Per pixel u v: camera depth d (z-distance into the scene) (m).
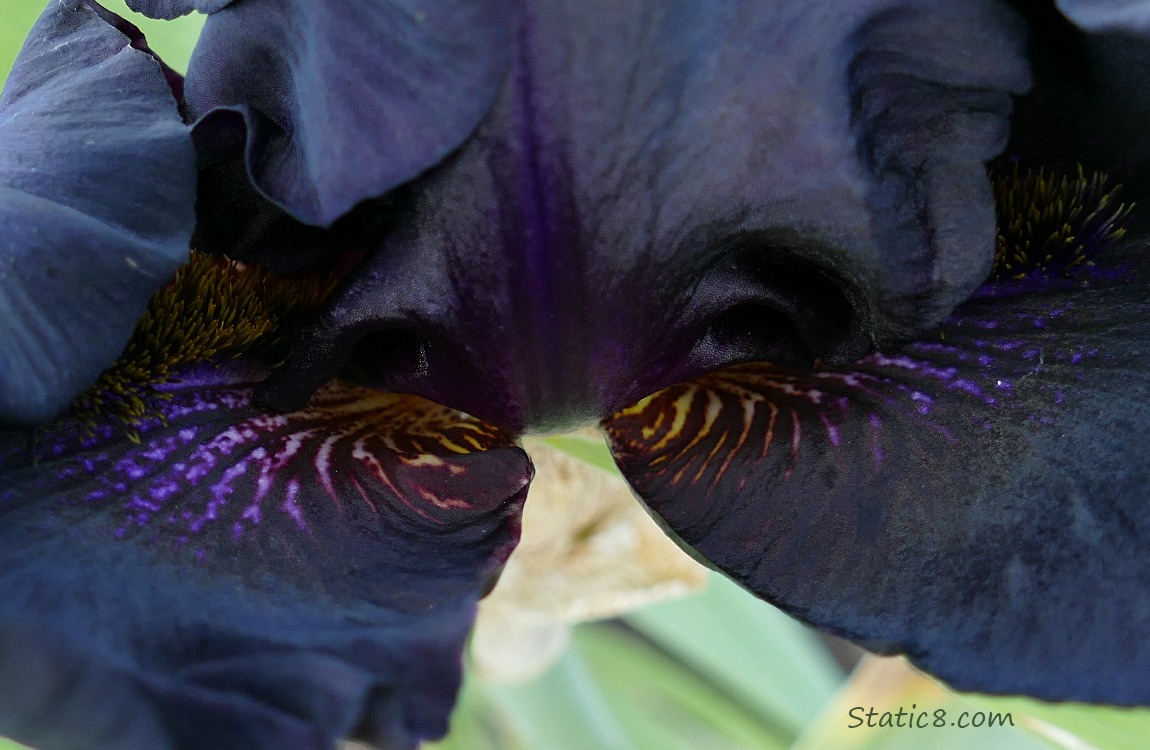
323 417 0.23
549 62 0.21
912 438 0.23
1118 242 0.23
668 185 0.21
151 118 0.22
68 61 0.22
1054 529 0.22
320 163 0.21
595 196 0.21
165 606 0.21
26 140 0.22
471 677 0.30
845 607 0.22
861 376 0.23
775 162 0.21
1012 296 0.23
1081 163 0.22
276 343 0.23
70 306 0.21
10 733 0.20
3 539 0.21
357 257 0.23
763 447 0.23
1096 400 0.22
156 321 0.22
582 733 0.31
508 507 0.22
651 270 0.21
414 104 0.21
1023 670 0.22
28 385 0.21
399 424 0.23
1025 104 0.22
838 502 0.23
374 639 0.21
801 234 0.21
